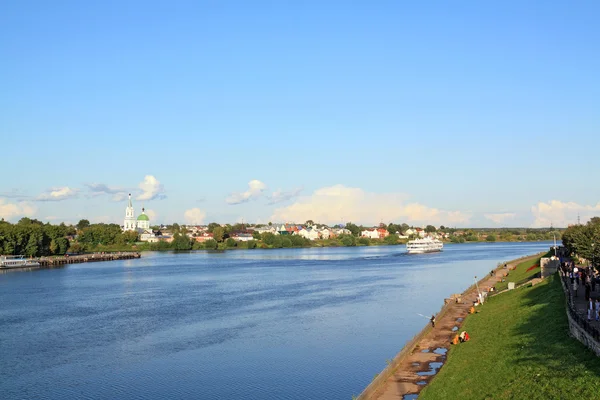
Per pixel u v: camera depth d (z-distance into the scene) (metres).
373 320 96.81
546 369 44.81
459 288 140.12
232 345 79.19
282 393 58.47
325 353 74.00
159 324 95.38
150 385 61.38
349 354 73.38
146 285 155.88
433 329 78.19
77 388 60.66
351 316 100.94
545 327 57.78
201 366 68.62
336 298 124.69
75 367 68.62
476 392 46.53
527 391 42.12
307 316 101.56
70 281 168.12
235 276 180.62
